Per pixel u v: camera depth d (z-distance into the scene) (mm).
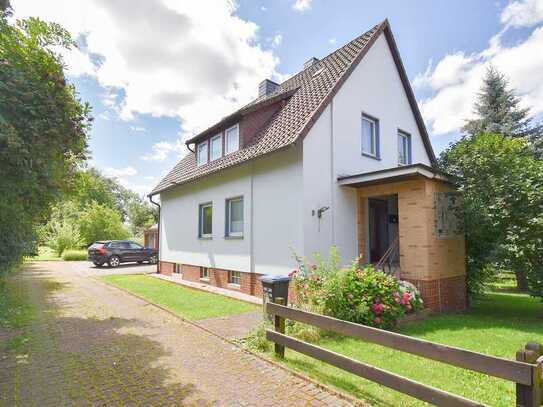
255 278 9867
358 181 8633
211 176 12234
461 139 9305
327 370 4285
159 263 16484
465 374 4188
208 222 12773
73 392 3779
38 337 5797
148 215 55281
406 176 7848
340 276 6305
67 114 4695
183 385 3949
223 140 12180
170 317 7242
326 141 9117
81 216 30672
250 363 4613
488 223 7859
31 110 4023
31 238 5625
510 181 7609
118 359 4773
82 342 5523
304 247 8266
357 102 10320
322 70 11578
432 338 5840
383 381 3338
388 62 11930
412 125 12898
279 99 11047
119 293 10383
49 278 14086
